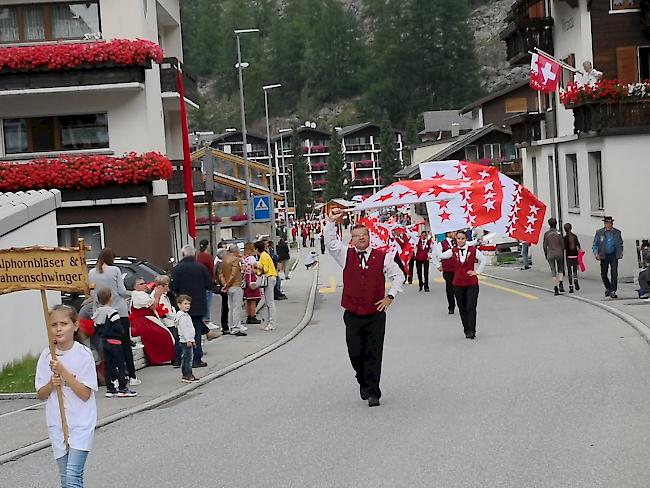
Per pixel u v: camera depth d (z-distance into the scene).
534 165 42.41
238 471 9.34
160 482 9.16
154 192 33.09
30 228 19.22
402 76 144.88
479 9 180.50
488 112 81.88
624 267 30.92
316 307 30.73
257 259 24.39
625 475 8.42
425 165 25.14
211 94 151.38
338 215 12.51
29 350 18.36
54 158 31.23
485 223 25.41
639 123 30.67
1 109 31.94
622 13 33.34
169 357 17.95
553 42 38.47
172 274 18.03
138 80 31.17
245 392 14.41
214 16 155.12
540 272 38.31
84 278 8.10
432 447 9.82
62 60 30.81
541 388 12.91
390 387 13.69
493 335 19.34
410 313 25.52
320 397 13.33
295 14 163.12
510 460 9.11
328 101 158.62
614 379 13.31
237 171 76.44
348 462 9.40
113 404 13.91
